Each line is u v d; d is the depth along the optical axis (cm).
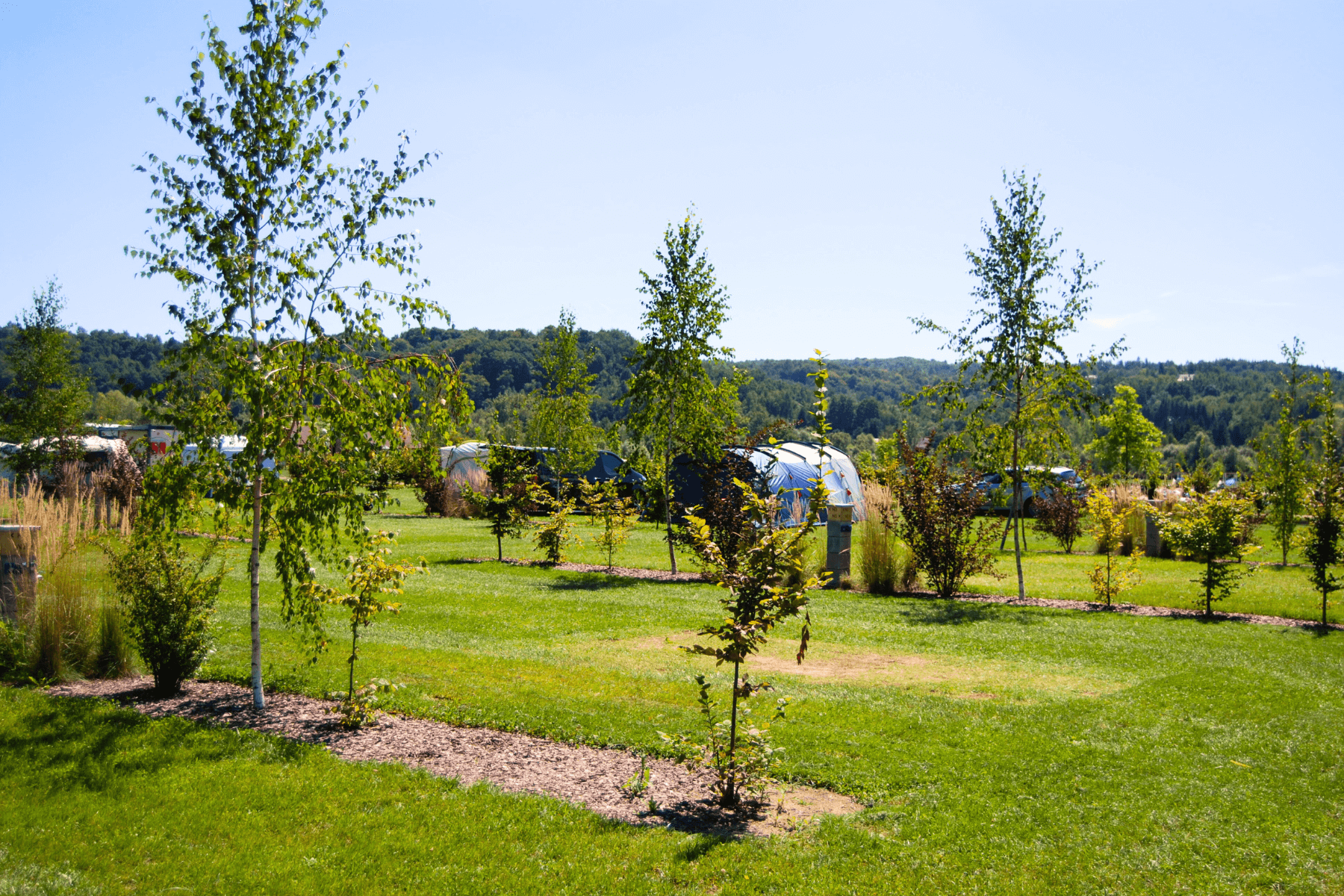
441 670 955
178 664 830
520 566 1900
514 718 775
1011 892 463
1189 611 1422
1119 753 702
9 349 2655
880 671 1001
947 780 643
